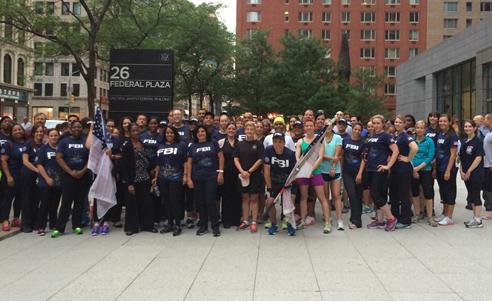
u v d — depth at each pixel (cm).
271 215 904
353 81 6556
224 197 938
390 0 7512
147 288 570
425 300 525
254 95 4359
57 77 6906
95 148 877
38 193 926
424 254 721
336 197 905
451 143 929
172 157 877
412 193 990
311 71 4153
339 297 535
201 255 721
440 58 3947
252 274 622
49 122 2098
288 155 852
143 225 902
